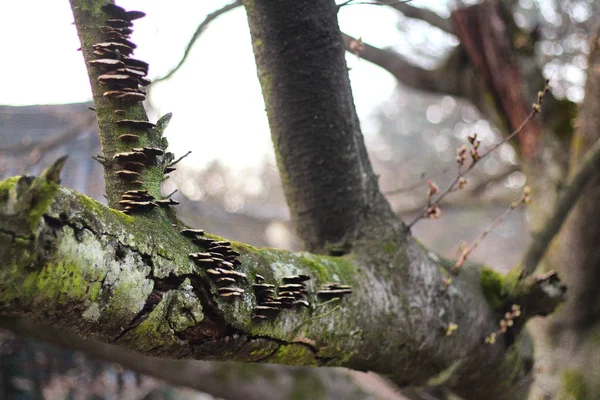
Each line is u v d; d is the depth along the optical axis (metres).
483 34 5.16
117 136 1.73
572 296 4.61
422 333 2.35
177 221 1.63
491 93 5.27
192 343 1.60
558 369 4.56
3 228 1.08
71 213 1.23
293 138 2.38
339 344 2.06
